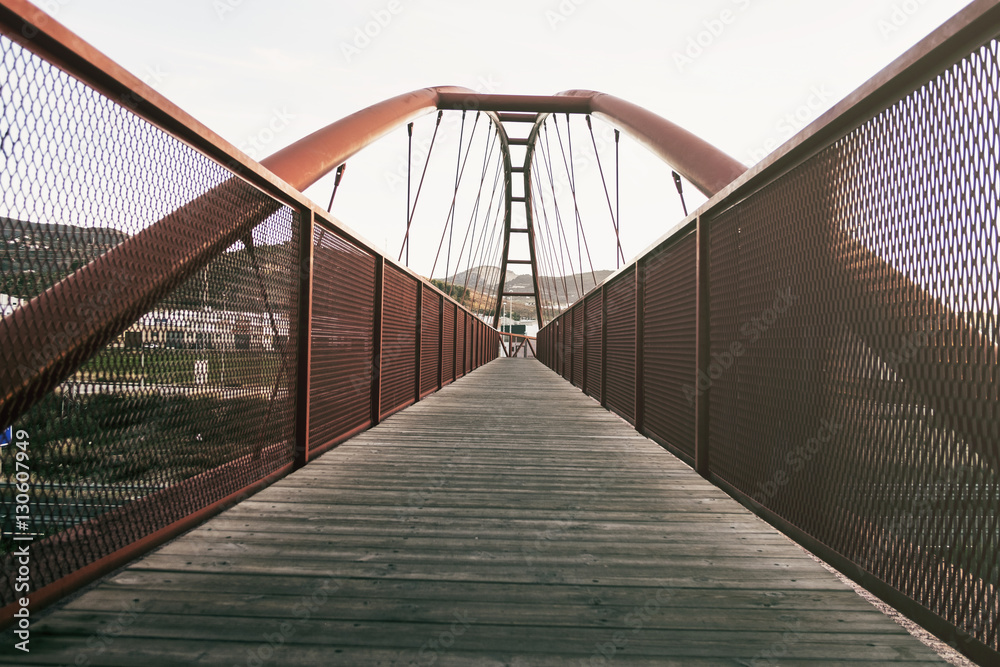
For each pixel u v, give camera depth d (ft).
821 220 4.82
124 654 3.17
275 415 7.59
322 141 21.68
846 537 4.38
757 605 4.02
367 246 12.02
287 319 7.80
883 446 3.91
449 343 29.09
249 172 6.03
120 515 4.37
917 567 3.53
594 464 9.25
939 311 3.33
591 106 37.68
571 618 3.79
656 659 3.26
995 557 2.87
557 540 5.49
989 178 2.90
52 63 3.22
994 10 2.81
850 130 4.36
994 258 2.89
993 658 2.91
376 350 13.51
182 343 4.95
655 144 25.05
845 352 4.42
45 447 3.43
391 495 7.11
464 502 6.86
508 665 3.18
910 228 3.61
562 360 35.60
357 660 3.19
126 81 3.69
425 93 35.32
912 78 3.60
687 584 4.41
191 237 4.84
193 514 5.53
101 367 3.88
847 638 3.53
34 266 3.15
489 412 16.55
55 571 3.69
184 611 3.74
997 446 2.88
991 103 2.89
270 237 7.04
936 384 3.35
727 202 7.37
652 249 11.68
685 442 9.28
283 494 7.02
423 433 12.36
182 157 4.68
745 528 5.93
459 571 4.63
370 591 4.18
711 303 8.11
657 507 6.72
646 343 12.45
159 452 4.78
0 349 2.95
